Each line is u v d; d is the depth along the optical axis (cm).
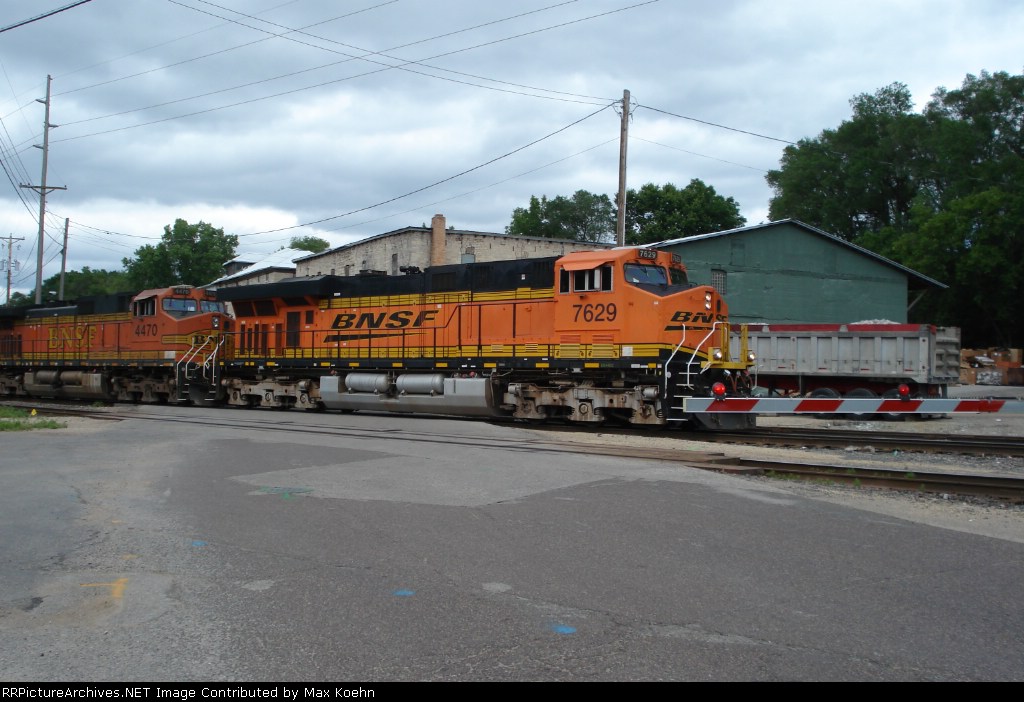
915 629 518
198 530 775
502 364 1961
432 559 666
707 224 6312
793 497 912
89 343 3069
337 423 1864
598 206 8506
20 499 934
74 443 1459
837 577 620
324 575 627
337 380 2288
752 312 3691
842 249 3912
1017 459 1375
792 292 3791
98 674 454
